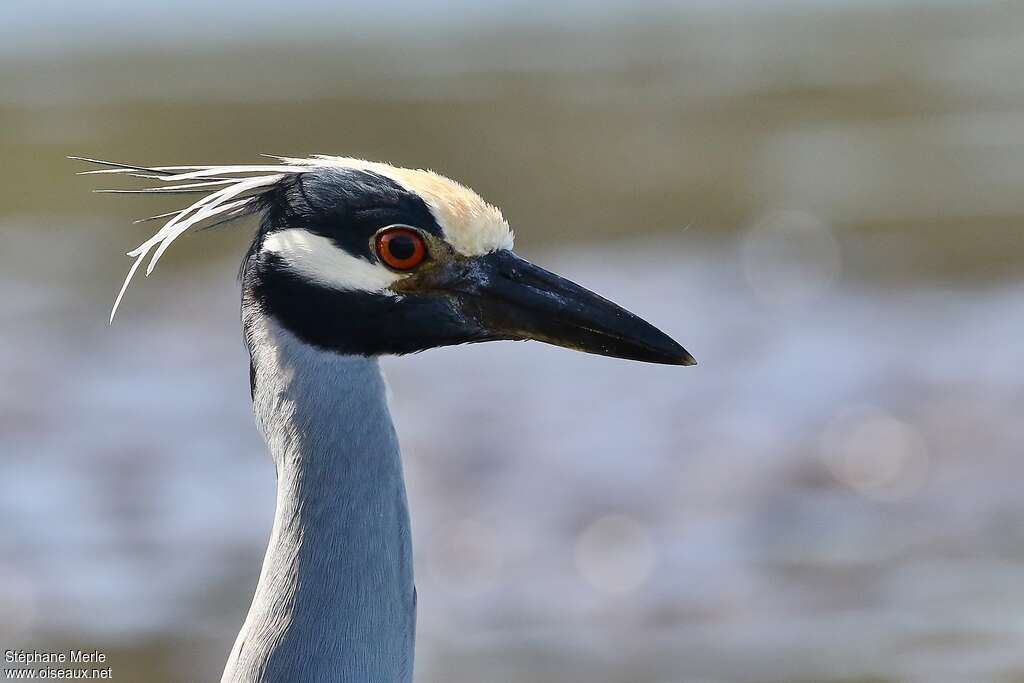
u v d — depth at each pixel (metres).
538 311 7.19
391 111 30.05
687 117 29.55
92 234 24.20
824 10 37.47
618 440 15.88
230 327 20.12
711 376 17.72
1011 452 15.16
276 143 28.02
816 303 20.38
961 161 26.41
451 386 17.80
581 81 32.28
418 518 14.37
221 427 16.72
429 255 7.04
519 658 12.01
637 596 12.98
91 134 28.39
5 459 15.73
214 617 12.66
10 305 21.08
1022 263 21.72
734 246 23.11
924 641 12.03
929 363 17.67
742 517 14.30
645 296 21.03
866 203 24.55
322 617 6.86
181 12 36.91
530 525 14.23
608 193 25.86
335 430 6.95
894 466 15.10
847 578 13.08
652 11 38.12
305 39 35.25
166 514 14.59
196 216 7.20
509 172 26.59
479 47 34.69
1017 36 33.84
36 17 36.19
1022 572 13.10
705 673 11.63
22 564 13.45
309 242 6.91
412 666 7.24
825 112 29.69
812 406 16.50
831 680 11.40
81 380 18.25
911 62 32.38
